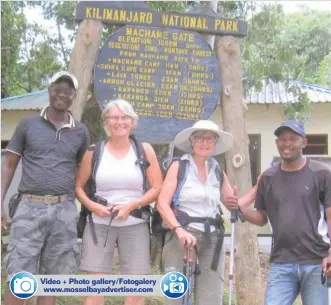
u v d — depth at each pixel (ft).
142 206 13.98
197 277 13.91
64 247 13.75
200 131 13.89
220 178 14.17
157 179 14.12
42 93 40.73
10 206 13.99
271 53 27.04
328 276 12.34
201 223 13.56
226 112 19.22
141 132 18.29
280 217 12.74
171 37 18.51
